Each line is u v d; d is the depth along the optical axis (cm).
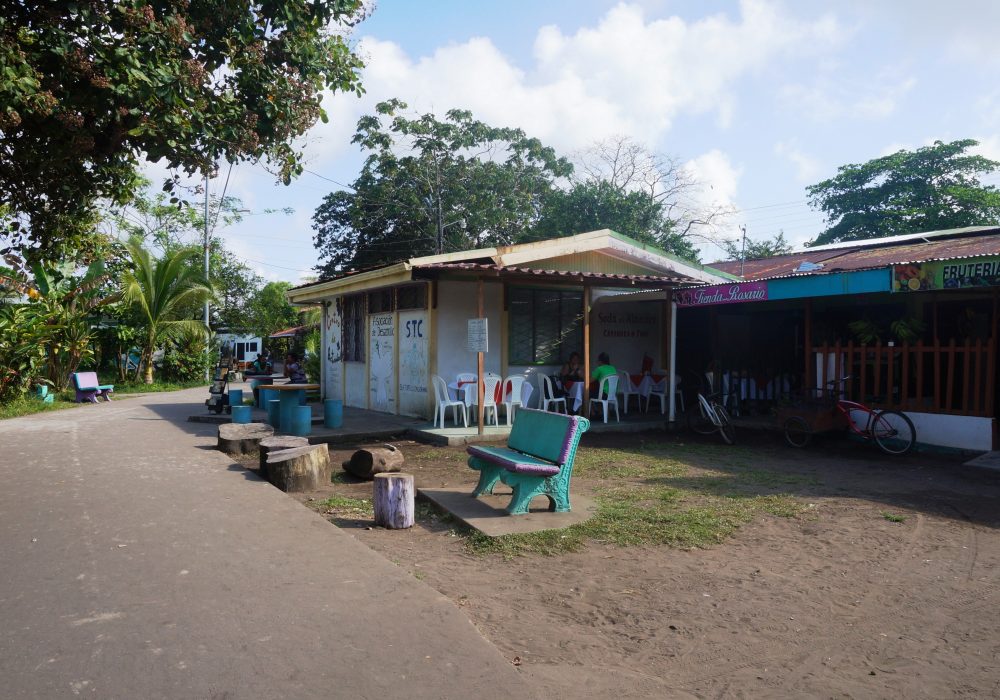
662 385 1384
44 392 1783
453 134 2991
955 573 495
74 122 634
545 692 323
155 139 690
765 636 392
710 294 1165
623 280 1184
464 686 308
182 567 457
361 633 360
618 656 365
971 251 1195
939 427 991
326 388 1738
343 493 744
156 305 2638
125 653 331
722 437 1141
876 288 921
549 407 1285
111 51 623
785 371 1432
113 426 1231
